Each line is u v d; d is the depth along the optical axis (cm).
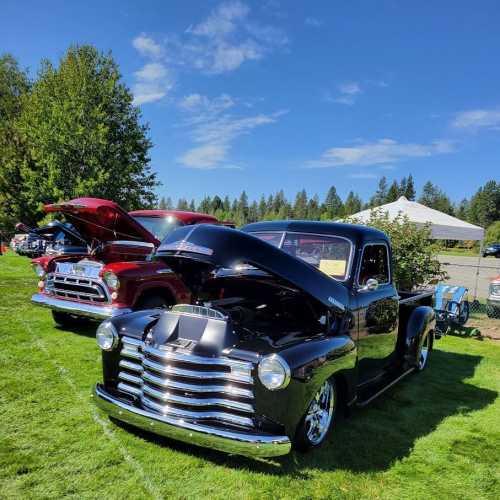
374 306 425
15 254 1923
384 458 343
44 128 2050
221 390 298
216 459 321
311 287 338
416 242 923
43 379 460
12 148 2242
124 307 561
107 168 2139
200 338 312
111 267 569
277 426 289
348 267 402
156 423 299
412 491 301
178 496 276
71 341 607
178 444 339
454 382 550
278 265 323
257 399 289
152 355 313
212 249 309
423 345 584
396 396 489
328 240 419
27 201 2167
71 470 297
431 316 568
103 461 310
